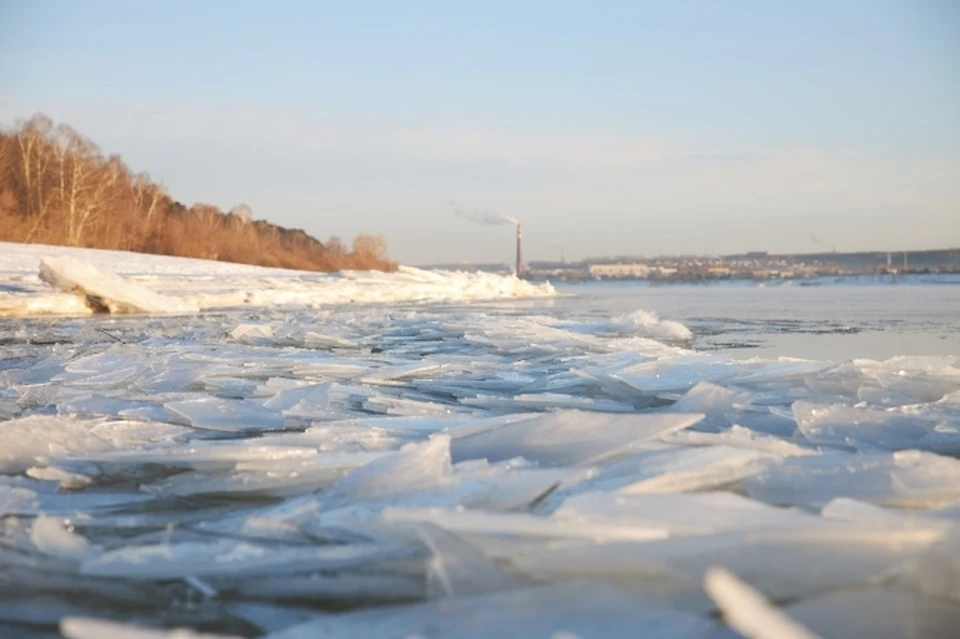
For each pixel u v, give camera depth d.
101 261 29.42
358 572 1.93
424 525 1.98
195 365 5.80
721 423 3.59
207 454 2.91
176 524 2.36
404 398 4.73
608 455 2.71
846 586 1.65
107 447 3.28
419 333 9.58
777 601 1.61
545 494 2.34
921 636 1.47
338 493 2.39
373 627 1.58
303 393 4.46
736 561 1.74
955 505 2.05
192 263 34.50
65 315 13.86
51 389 4.84
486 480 2.39
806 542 1.80
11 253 27.61
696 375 4.87
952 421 3.46
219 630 1.70
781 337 9.42
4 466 3.04
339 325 10.86
